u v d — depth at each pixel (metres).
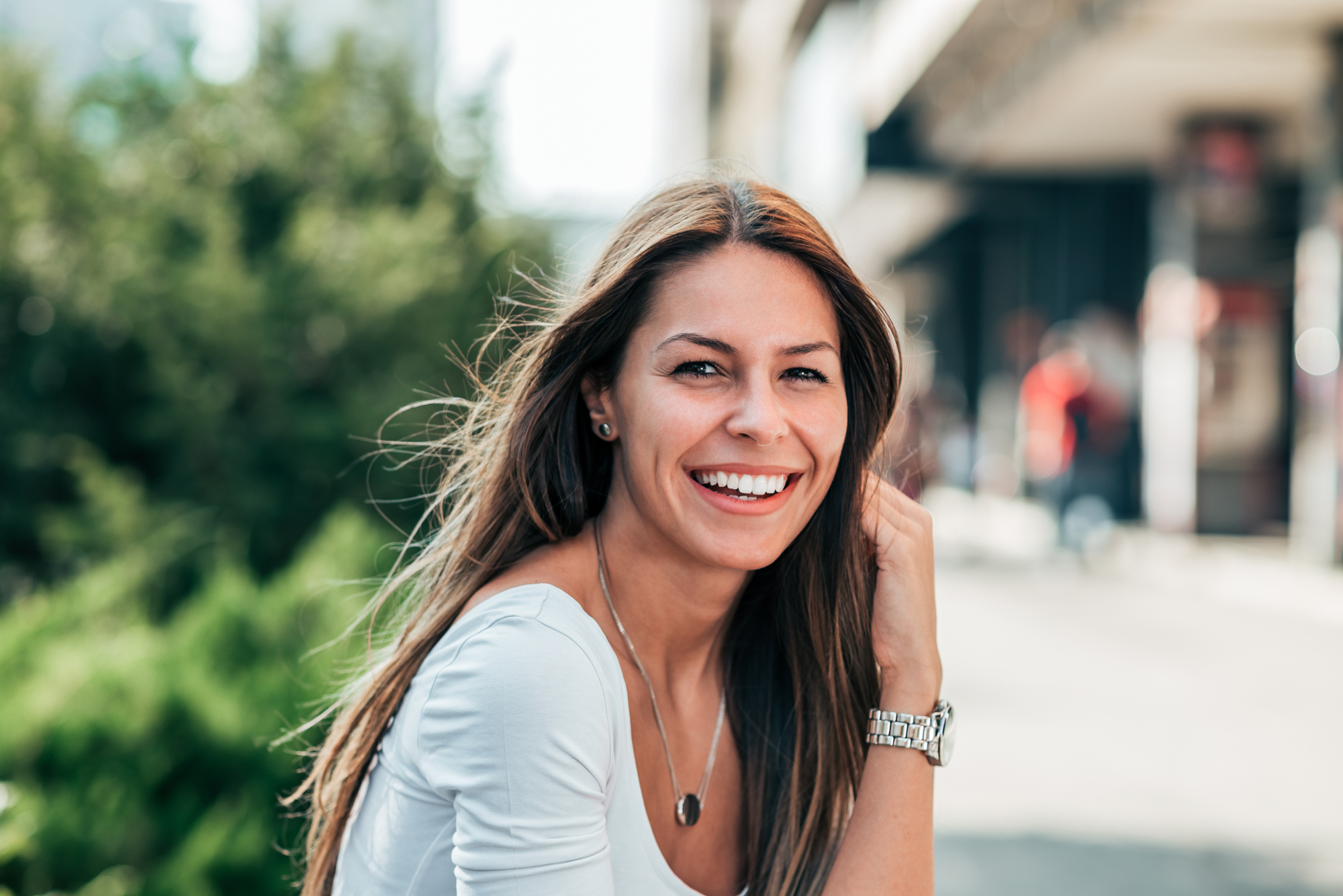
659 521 1.37
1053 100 12.65
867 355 1.44
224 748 2.30
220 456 4.77
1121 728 5.35
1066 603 9.25
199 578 4.43
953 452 20.69
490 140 6.95
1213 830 4.02
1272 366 12.91
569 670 1.21
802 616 1.56
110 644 2.62
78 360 4.96
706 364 1.34
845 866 1.46
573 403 1.41
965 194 17.42
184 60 6.08
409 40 6.81
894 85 15.75
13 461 4.82
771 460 1.34
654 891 1.30
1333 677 6.41
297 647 2.83
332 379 5.18
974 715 5.57
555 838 1.17
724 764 1.58
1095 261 16.59
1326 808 4.25
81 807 2.16
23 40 5.52
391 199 6.30
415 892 1.28
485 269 6.27
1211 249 12.74
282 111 6.16
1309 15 9.66
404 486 4.98
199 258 5.10
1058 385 12.43
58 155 5.25
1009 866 3.67
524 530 1.43
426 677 1.26
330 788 1.47
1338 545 9.88
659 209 1.37
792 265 1.35
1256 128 12.61
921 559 1.60
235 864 2.14
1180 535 12.83
